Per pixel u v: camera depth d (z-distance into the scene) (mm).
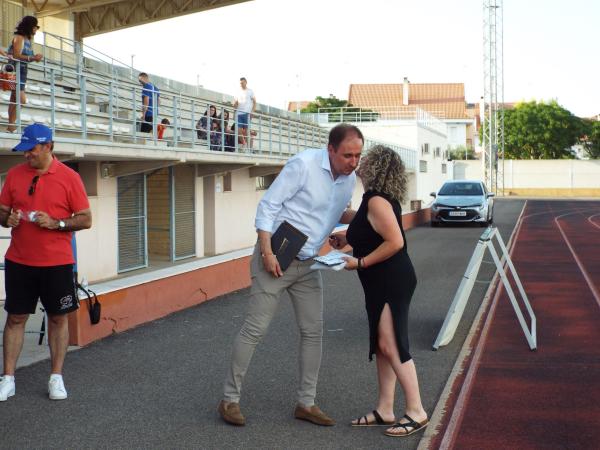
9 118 12398
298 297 5324
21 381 6398
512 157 84812
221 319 9641
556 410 5637
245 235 23219
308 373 5379
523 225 31078
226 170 20188
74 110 15812
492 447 4832
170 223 19078
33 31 12008
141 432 5105
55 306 5762
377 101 94500
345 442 4941
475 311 10328
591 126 84125
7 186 5723
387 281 5039
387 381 5262
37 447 4801
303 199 5125
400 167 5043
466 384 6418
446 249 20078
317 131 31969
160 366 7027
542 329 8953
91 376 6625
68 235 5805
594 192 73438
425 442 4938
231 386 5305
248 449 4789
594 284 13055
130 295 8992
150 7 28281
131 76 24172
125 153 14430
